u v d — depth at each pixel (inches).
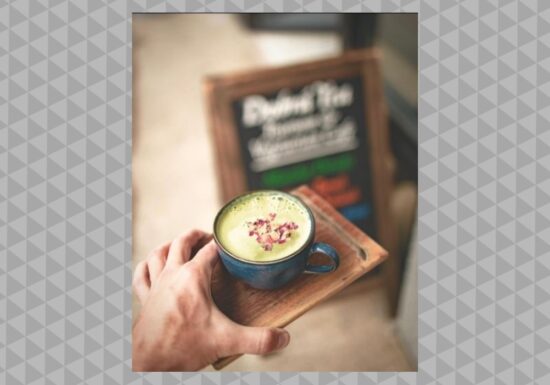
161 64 66.2
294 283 20.1
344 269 20.4
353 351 43.2
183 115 59.9
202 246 21.8
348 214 42.0
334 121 39.9
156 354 19.4
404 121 51.9
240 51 67.6
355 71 39.2
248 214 19.8
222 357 19.2
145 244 48.8
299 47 67.3
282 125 39.5
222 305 19.7
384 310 45.2
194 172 54.4
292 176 40.8
